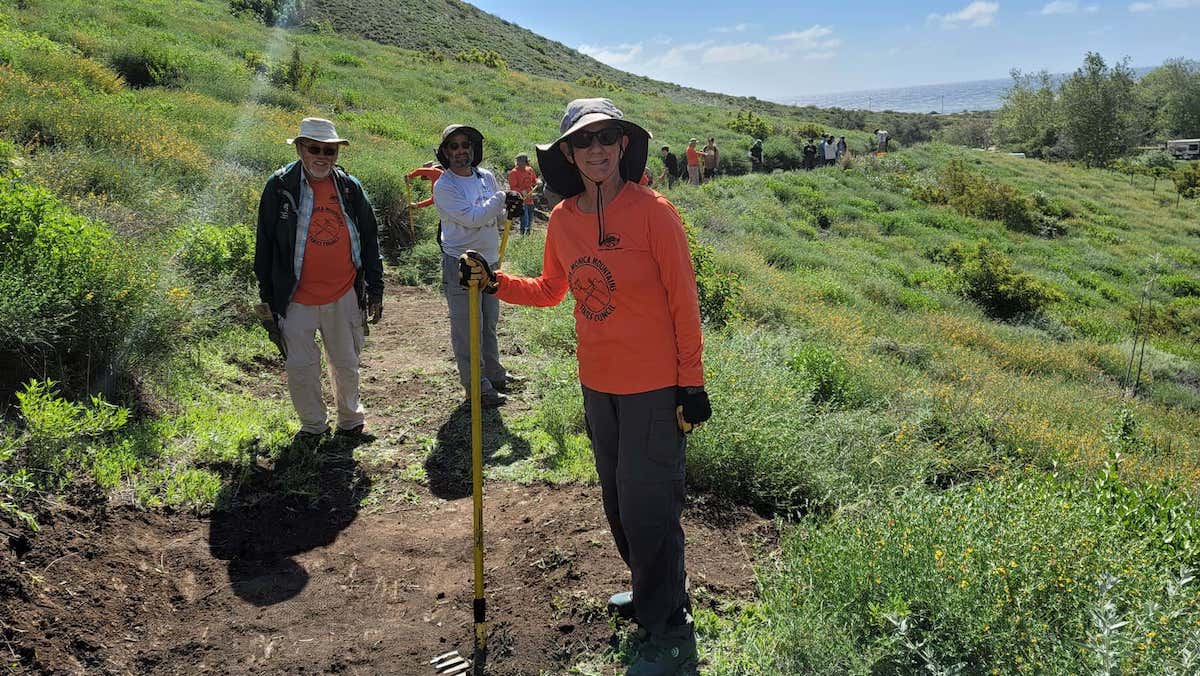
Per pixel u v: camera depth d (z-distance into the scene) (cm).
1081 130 5553
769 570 339
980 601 264
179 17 2919
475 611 286
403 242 1034
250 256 664
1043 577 275
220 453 414
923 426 585
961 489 453
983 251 1783
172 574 323
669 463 259
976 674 253
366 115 2042
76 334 423
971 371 969
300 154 416
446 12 6444
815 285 1366
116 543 326
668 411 255
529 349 663
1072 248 2564
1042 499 350
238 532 362
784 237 1884
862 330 1075
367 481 425
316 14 4953
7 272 414
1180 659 233
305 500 399
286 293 420
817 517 383
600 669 277
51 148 896
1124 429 750
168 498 366
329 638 297
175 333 488
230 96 1783
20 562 290
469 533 375
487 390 531
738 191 2305
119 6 2594
